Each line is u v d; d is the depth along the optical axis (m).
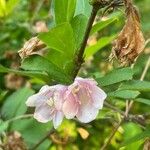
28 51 0.11
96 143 0.19
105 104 0.15
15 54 0.19
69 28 0.10
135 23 0.10
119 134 0.18
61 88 0.10
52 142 0.17
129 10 0.10
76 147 0.19
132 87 0.10
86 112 0.10
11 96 0.17
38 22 0.19
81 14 0.11
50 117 0.11
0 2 0.19
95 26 0.11
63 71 0.11
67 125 0.18
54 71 0.11
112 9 0.10
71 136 0.18
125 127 0.17
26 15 0.21
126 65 0.11
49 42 0.11
